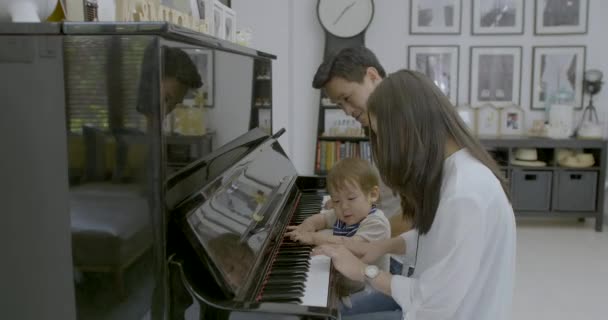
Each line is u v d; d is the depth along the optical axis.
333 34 4.31
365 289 1.70
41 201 0.95
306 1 4.48
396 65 4.64
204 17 1.84
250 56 1.68
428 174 1.09
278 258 1.32
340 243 1.45
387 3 4.57
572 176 4.42
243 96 1.60
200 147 1.16
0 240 0.97
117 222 0.93
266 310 0.95
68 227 0.95
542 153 4.61
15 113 0.93
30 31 0.91
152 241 0.92
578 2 4.54
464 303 1.11
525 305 2.94
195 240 0.97
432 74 4.64
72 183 0.94
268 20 4.49
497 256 1.11
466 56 4.64
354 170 1.57
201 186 1.16
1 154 0.95
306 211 1.81
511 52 4.62
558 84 4.64
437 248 1.08
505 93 4.68
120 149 0.91
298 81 4.56
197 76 1.12
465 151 1.13
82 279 0.96
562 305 2.94
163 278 0.93
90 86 0.91
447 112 1.11
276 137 2.08
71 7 1.06
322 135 4.45
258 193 1.46
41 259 0.97
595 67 4.60
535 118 4.69
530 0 4.57
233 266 1.05
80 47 0.90
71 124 0.92
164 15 1.35
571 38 4.58
